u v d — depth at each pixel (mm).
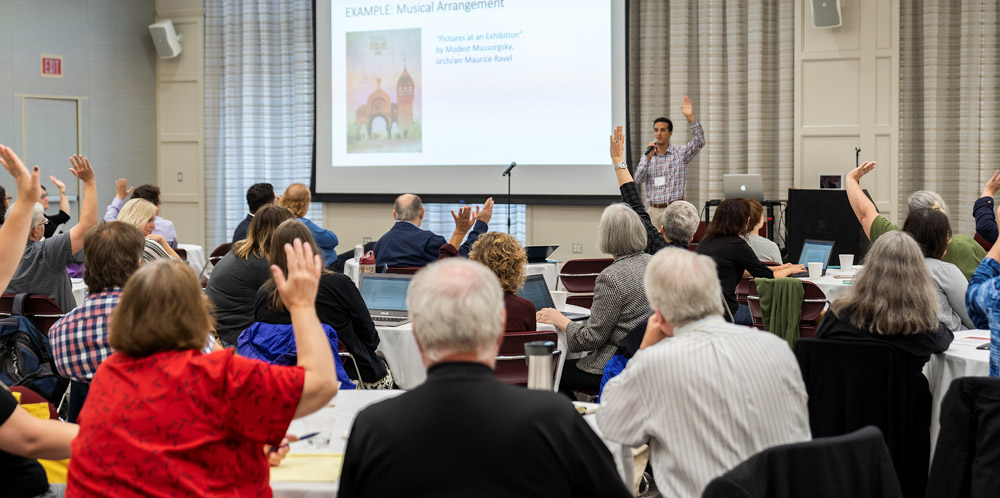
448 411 1519
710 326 2098
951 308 3717
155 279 1735
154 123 10422
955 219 7988
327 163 9555
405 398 1553
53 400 4148
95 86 9938
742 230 4719
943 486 2570
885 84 7949
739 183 7703
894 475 1800
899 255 2996
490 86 8891
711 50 8391
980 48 7730
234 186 10133
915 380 2977
